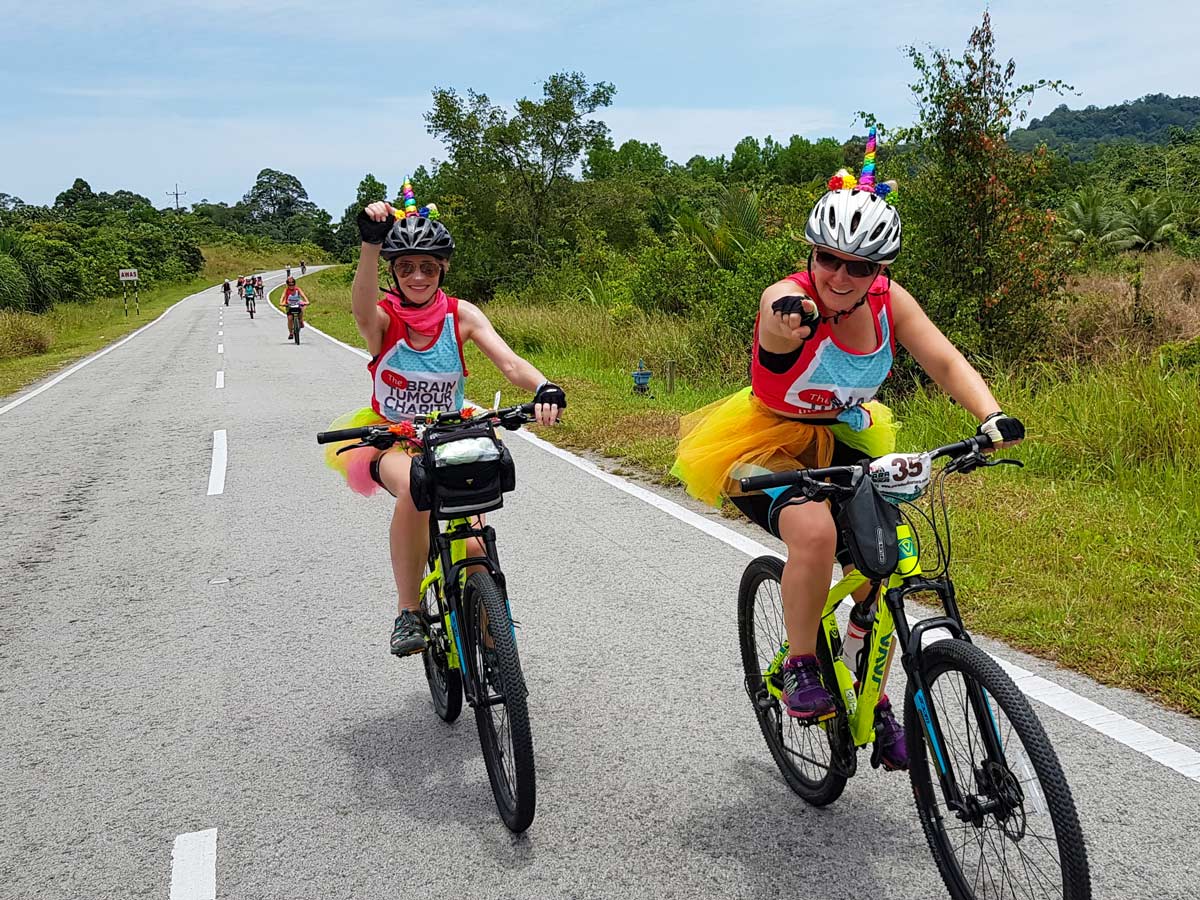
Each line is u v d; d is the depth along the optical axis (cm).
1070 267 1017
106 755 383
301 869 304
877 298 287
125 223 10262
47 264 4247
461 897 288
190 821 334
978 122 971
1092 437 705
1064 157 1013
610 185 4181
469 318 361
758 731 379
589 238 3441
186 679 451
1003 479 667
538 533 650
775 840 308
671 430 939
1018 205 992
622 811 328
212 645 490
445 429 329
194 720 410
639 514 688
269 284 8300
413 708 415
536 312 2036
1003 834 256
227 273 10412
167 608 546
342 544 654
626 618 497
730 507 694
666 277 1817
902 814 320
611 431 960
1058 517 571
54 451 1034
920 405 875
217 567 615
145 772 368
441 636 382
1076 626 431
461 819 330
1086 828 299
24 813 343
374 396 368
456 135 3919
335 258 14175
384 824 328
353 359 1933
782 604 316
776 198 1839
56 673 463
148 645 494
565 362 1575
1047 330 1013
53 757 382
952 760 265
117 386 1608
